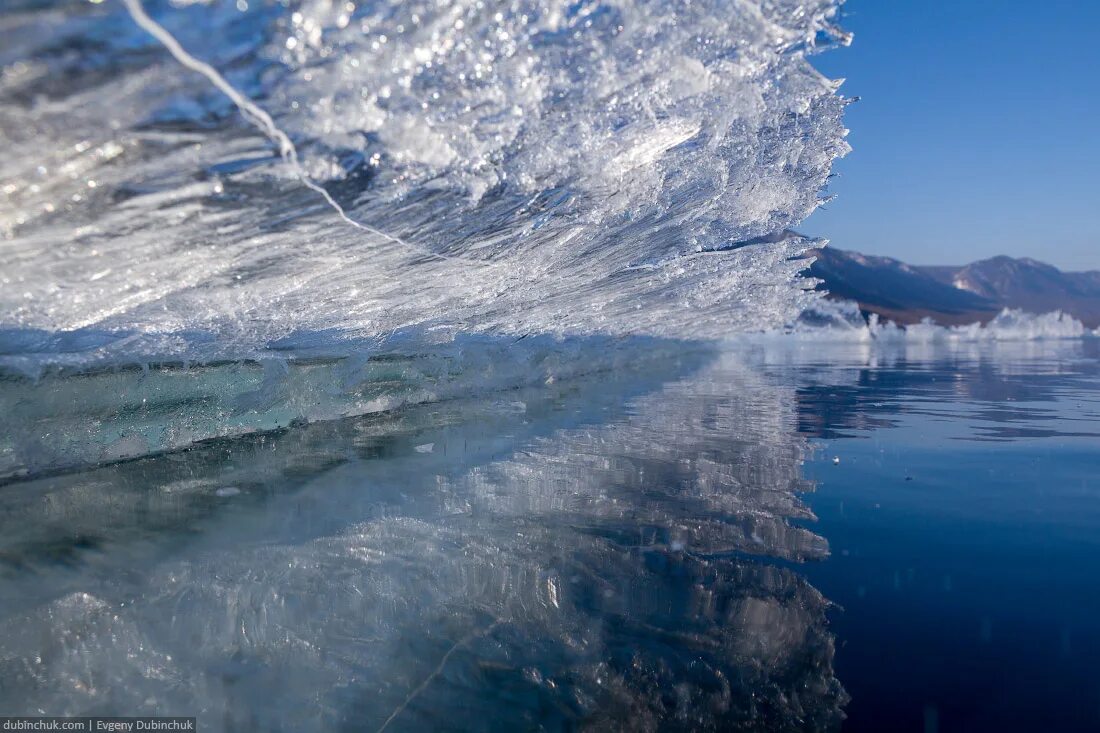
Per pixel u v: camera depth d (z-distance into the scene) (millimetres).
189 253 1339
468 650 991
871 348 9039
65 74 853
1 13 763
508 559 1292
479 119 1215
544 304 2896
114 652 960
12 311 1318
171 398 2002
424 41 1006
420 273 1943
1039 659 972
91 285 1319
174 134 995
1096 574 1257
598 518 1532
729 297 4059
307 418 2496
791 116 1959
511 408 3047
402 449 2162
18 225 1066
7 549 1286
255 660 955
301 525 1445
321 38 935
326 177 1201
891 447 2352
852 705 876
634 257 2643
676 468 2004
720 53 1313
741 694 901
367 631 1031
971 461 2150
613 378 4535
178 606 1089
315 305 1885
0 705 837
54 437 1728
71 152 967
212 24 863
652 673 945
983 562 1315
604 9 1097
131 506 1538
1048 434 2609
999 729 828
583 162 1566
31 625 1019
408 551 1319
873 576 1246
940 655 983
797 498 1725
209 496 1622
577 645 1008
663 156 1783
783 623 1075
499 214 1723
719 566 1281
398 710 862
